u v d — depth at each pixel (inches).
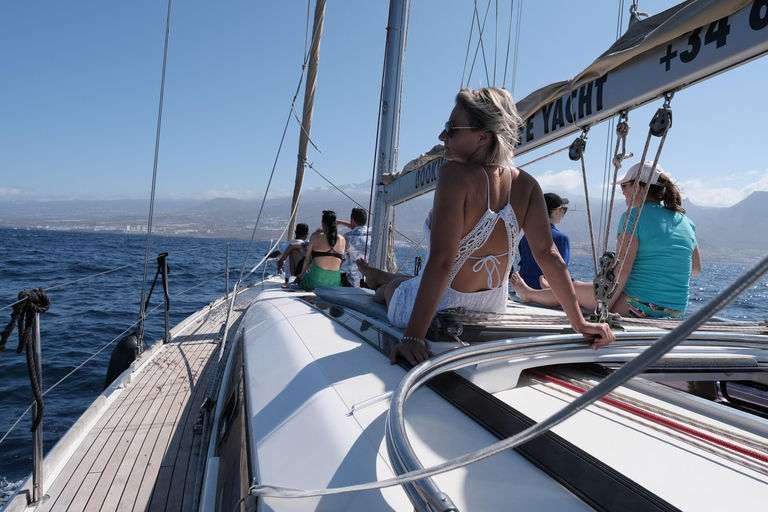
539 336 51.4
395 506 27.6
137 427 106.8
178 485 85.8
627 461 35.1
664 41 53.7
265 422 43.0
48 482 86.0
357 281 204.4
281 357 56.7
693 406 45.6
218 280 694.5
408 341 48.9
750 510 29.6
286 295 102.3
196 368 144.5
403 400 33.5
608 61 61.4
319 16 213.3
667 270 86.0
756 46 45.1
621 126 63.8
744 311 428.1
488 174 53.9
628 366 16.0
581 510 26.3
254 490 32.0
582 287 93.0
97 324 370.6
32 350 78.1
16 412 198.5
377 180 159.5
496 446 21.0
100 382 236.7
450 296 57.0
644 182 88.0
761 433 40.8
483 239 54.0
